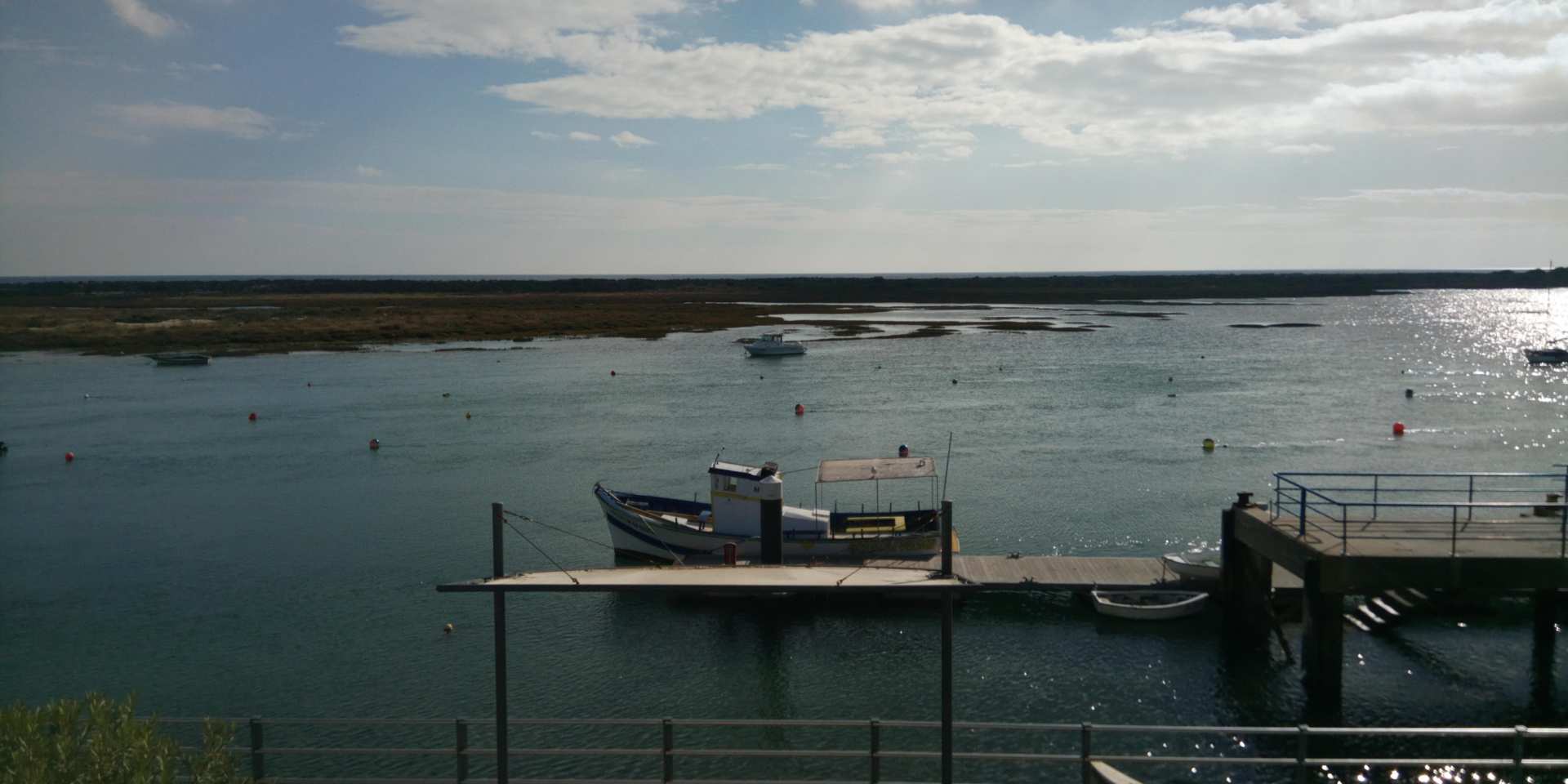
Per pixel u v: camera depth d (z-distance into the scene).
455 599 36.44
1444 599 32.50
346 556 41.47
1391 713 26.33
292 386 93.06
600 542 43.66
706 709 27.89
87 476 56.44
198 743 25.70
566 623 34.09
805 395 84.00
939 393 84.12
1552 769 23.53
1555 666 28.61
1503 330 150.50
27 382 96.69
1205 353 116.06
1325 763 16.81
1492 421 68.50
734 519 38.66
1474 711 26.30
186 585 38.06
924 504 48.00
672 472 56.12
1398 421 68.81
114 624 34.19
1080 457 57.88
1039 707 27.45
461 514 47.84
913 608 34.66
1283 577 33.97
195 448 63.88
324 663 30.95
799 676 29.88
